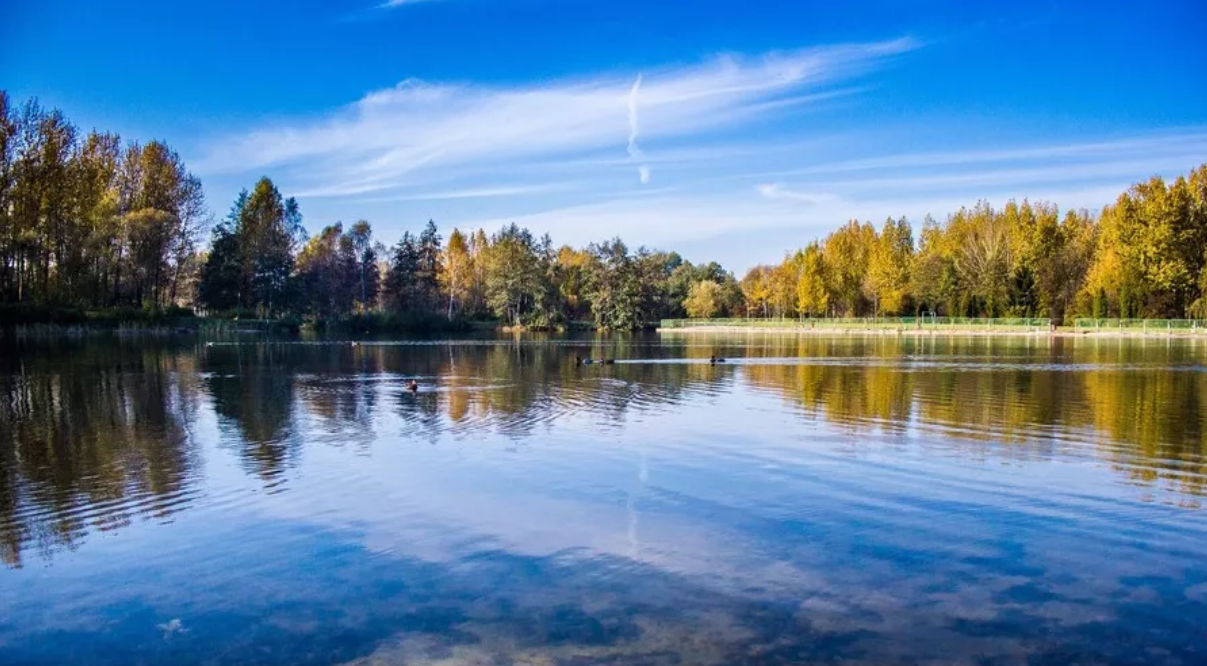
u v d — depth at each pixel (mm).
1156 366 41875
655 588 9750
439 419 22891
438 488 14586
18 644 8398
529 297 117938
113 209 76500
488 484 14883
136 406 25594
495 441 19281
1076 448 18219
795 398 27828
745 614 8961
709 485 14805
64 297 73438
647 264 123625
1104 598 9422
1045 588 9727
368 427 21438
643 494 14172
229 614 9070
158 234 77500
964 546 11297
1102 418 22688
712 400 27297
